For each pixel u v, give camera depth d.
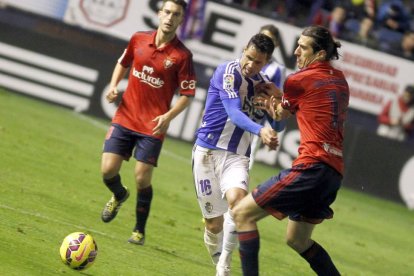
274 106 16.91
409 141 43.59
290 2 46.50
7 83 42.81
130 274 17.42
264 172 40.66
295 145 42.19
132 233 21.41
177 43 20.58
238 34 43.12
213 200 18.67
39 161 29.16
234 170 18.33
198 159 18.70
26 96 42.84
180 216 26.64
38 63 42.88
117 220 23.22
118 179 20.94
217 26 43.09
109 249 19.33
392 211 40.19
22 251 17.11
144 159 20.50
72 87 42.94
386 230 34.53
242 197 17.81
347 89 16.50
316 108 16.02
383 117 43.66
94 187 27.33
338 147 16.16
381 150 42.53
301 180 15.76
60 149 32.59
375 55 43.47
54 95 42.94
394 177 42.50
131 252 19.64
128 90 20.81
